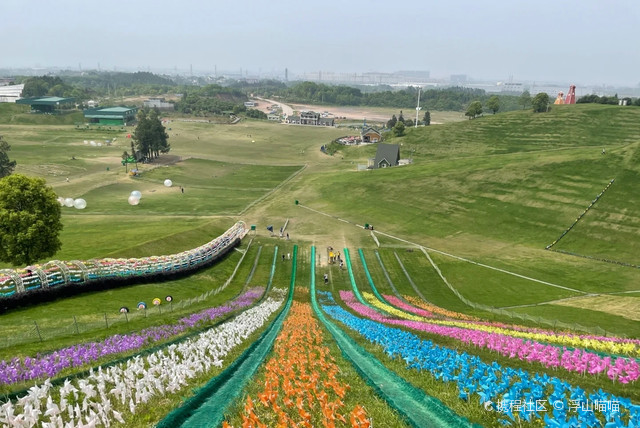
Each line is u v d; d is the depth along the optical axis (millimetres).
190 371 20453
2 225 50500
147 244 72688
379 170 148250
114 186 139125
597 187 101188
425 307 56625
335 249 85812
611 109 191625
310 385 18891
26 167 155750
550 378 20078
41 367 22062
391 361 25578
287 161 193250
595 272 71750
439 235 94688
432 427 15211
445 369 21594
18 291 43594
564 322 47125
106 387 18516
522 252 82750
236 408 16250
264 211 115125
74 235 82562
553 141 173000
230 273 70188
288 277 71438
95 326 35438
